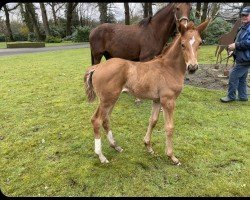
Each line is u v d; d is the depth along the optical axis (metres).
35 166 3.53
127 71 3.42
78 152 3.83
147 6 18.44
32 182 3.22
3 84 7.44
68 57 12.63
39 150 3.91
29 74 8.68
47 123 4.78
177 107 5.40
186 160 3.60
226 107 5.45
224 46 8.18
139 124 4.68
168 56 3.43
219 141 4.07
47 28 28.00
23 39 31.70
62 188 3.12
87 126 4.61
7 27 30.91
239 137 4.18
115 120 4.84
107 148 3.92
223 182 3.15
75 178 3.27
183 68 3.43
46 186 3.15
